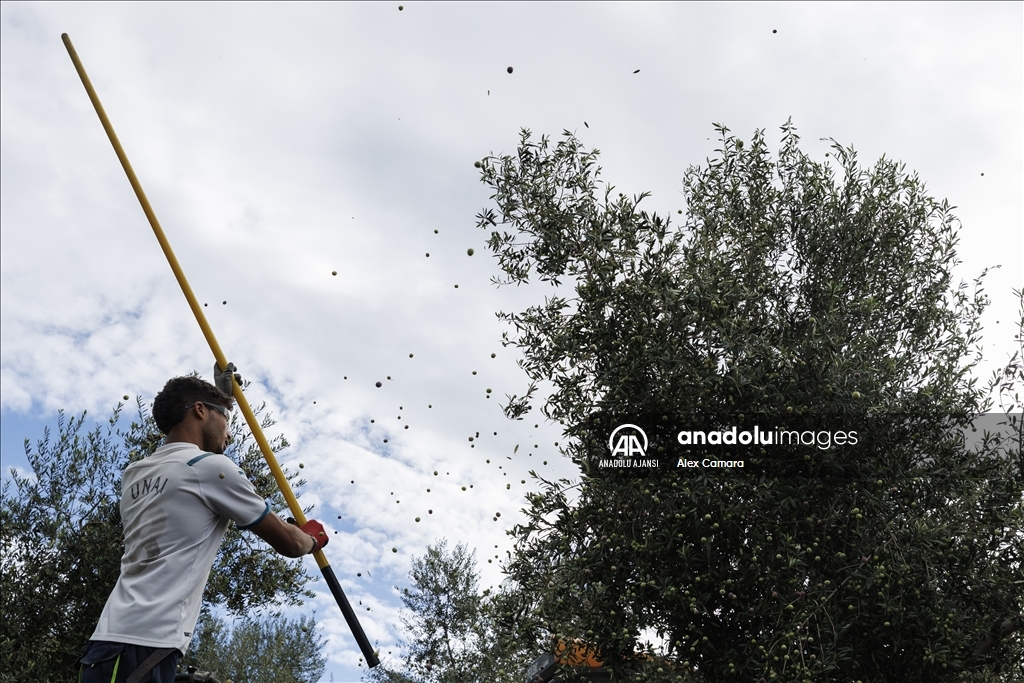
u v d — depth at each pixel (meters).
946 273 6.24
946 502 5.38
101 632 2.55
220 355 3.42
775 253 6.25
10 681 6.78
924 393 5.25
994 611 5.16
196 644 8.66
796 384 5.22
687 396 5.47
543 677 6.20
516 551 5.66
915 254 6.27
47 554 7.34
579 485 5.56
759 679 4.73
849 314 5.71
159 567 2.64
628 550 5.30
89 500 7.64
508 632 5.79
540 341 6.13
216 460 2.79
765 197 6.44
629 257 5.83
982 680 5.41
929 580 4.91
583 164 6.25
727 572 5.08
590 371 5.90
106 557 7.29
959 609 5.13
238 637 15.37
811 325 5.60
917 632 4.93
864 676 5.09
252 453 8.31
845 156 6.33
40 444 7.64
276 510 8.02
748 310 5.78
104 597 7.23
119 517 7.57
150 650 2.53
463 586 12.49
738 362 5.37
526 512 5.65
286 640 16.06
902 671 5.09
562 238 6.02
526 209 6.16
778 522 5.13
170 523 2.69
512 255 6.26
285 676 15.20
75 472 7.64
